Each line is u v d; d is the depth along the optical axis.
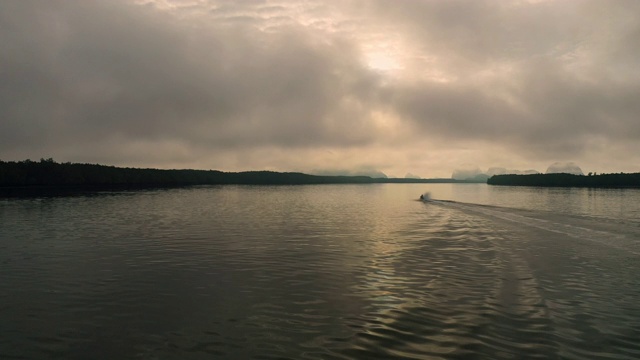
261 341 12.99
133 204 70.50
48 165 145.00
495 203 76.06
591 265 23.17
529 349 12.40
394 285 19.16
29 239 32.31
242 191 144.50
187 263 23.75
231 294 17.80
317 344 12.77
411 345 12.68
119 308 16.06
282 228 39.88
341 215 54.91
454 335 13.37
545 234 34.72
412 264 23.64
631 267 22.66
